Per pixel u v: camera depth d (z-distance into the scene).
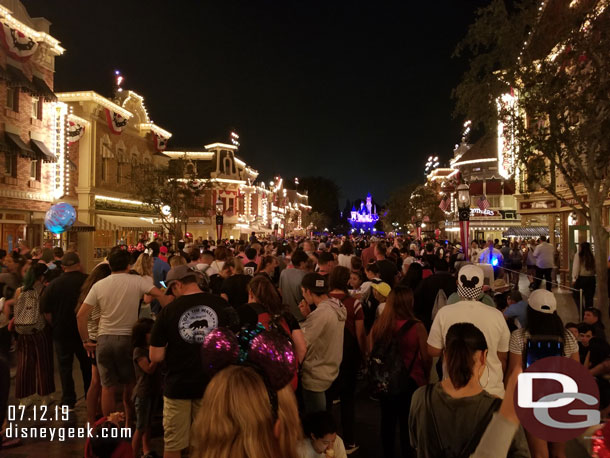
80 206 27.52
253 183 62.16
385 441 5.06
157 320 4.38
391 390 4.89
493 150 49.56
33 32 21.72
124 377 5.68
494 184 39.03
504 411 2.46
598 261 9.45
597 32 9.39
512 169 11.31
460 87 10.30
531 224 32.56
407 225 57.09
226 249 10.54
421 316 7.82
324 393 5.22
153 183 30.73
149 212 34.59
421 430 2.65
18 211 21.30
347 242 11.38
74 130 25.73
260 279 4.76
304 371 5.07
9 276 8.44
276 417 1.99
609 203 14.78
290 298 7.18
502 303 8.36
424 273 9.73
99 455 3.68
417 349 4.95
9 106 20.67
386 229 76.88
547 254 16.47
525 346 4.29
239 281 6.85
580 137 9.47
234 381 1.85
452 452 2.49
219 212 23.03
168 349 4.35
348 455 5.42
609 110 9.15
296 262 7.61
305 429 3.17
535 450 3.89
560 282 18.30
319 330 5.03
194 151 49.50
